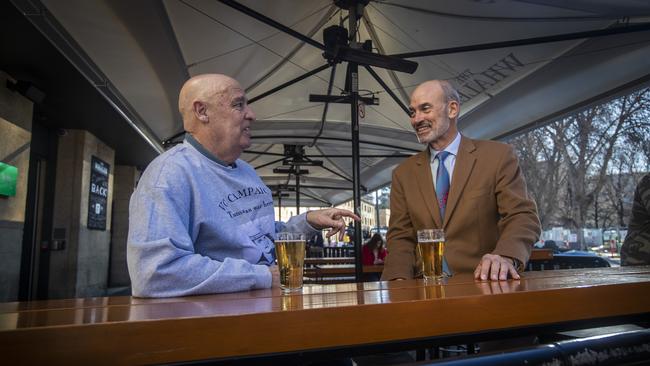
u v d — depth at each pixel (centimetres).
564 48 405
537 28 390
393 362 285
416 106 193
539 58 424
